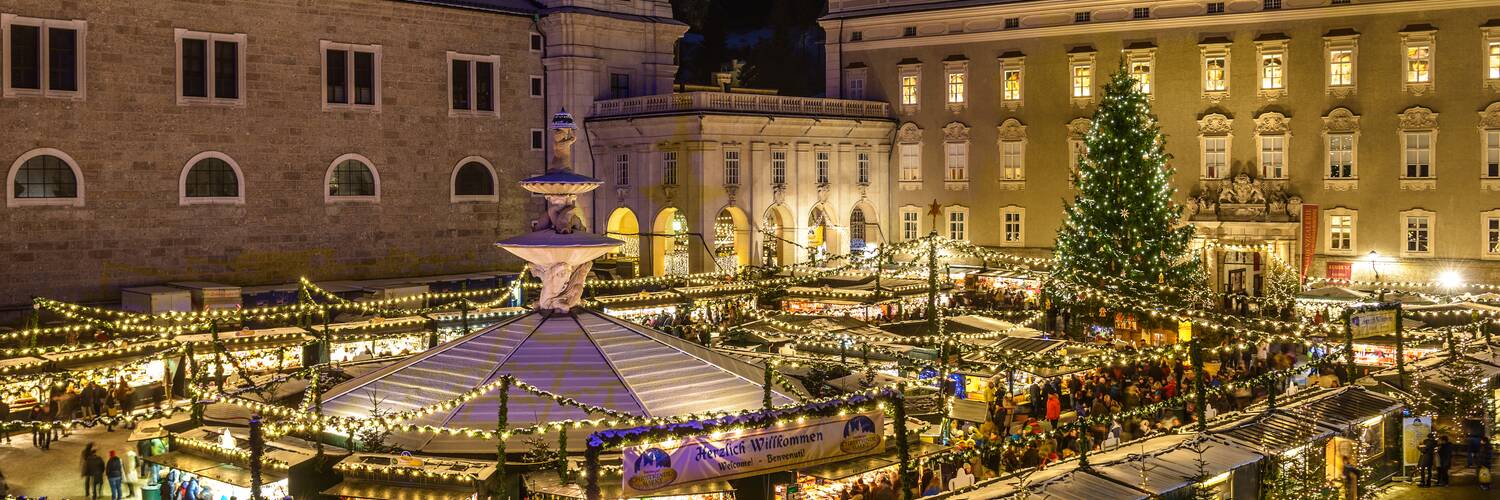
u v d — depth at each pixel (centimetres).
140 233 6400
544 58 7931
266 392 3994
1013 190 7894
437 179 7475
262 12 6750
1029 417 4116
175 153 6494
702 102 7462
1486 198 6650
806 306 6353
